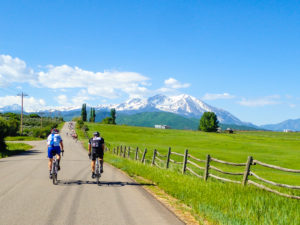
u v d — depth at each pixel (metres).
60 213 6.40
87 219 5.99
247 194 8.72
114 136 104.62
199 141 94.31
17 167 16.34
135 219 6.12
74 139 83.94
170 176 12.34
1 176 12.30
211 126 164.38
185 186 9.91
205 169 12.44
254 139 116.06
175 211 7.05
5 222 5.68
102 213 6.50
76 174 13.65
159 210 6.98
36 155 28.88
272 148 76.62
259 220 6.17
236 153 56.78
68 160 23.97
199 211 6.76
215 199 7.91
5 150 31.48
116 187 10.09
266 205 7.35
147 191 9.63
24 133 94.62
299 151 69.88
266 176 25.64
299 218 6.18
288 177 26.17
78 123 168.38
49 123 154.62
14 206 6.93
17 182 10.61
